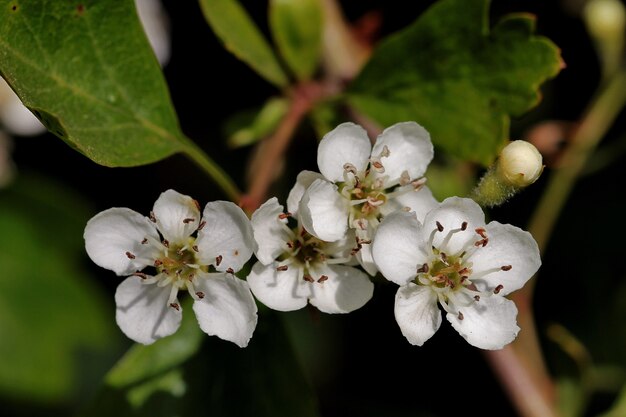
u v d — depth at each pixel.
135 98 0.16
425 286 0.15
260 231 0.15
